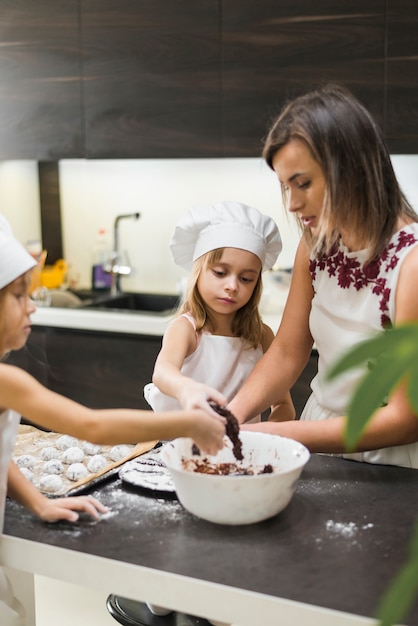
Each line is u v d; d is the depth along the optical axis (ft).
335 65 10.09
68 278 13.78
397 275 5.38
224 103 10.72
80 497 4.74
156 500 4.88
